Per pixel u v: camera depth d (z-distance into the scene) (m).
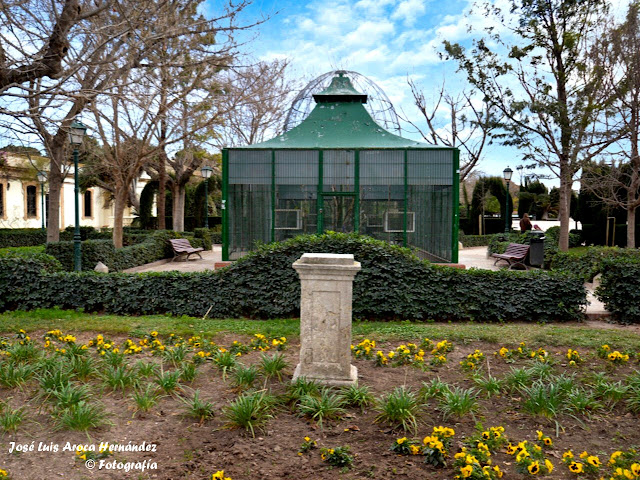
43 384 4.44
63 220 36.19
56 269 9.63
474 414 4.16
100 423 3.95
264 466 3.41
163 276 8.85
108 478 3.28
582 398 4.27
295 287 8.55
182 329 7.23
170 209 36.44
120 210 17.91
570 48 18.23
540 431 3.76
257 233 14.07
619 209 24.22
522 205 41.59
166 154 21.66
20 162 28.20
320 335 4.69
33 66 7.98
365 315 8.59
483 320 8.45
